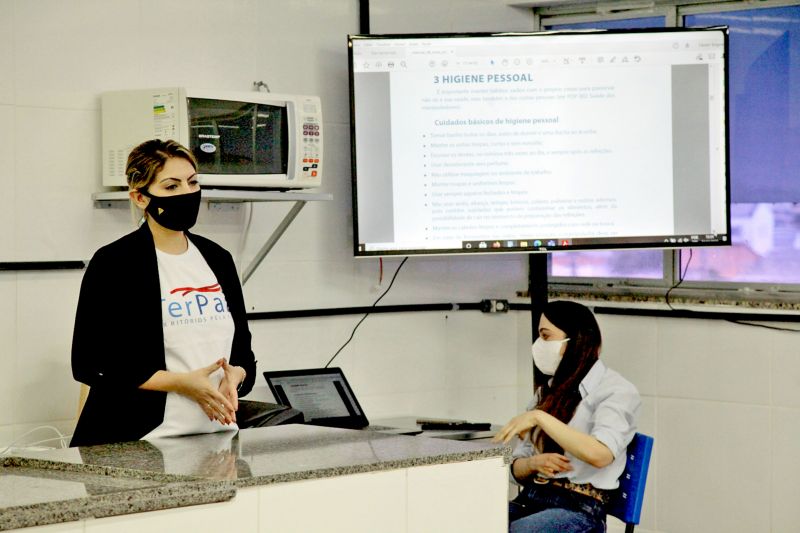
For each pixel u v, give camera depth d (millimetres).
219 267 3258
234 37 4551
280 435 2742
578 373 3816
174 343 3109
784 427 4629
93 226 4156
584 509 3617
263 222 4648
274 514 2133
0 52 3939
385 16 4977
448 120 4676
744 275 4910
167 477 2121
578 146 4707
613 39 4691
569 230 4715
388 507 2320
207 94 3926
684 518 4887
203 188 4000
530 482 3846
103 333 3012
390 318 5055
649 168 4715
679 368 4879
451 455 2428
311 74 4785
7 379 3975
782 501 4641
